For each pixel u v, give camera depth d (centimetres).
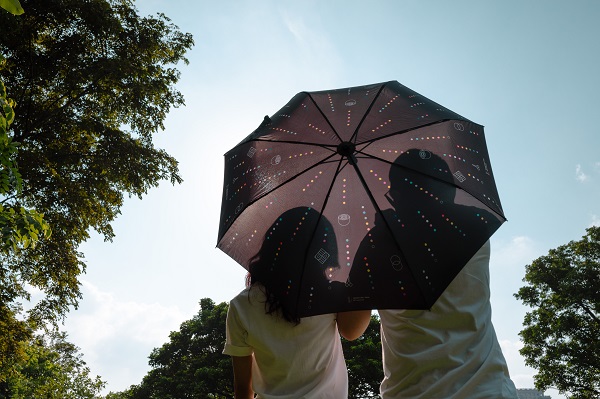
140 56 1597
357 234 176
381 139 191
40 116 1491
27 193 1409
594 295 2697
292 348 176
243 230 190
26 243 502
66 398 3109
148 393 2781
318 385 176
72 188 1453
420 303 163
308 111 206
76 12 1435
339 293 170
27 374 3062
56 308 1532
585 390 2614
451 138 192
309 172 190
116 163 1522
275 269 179
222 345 2777
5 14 1290
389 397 171
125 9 1580
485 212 177
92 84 1535
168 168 1619
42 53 1478
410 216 175
